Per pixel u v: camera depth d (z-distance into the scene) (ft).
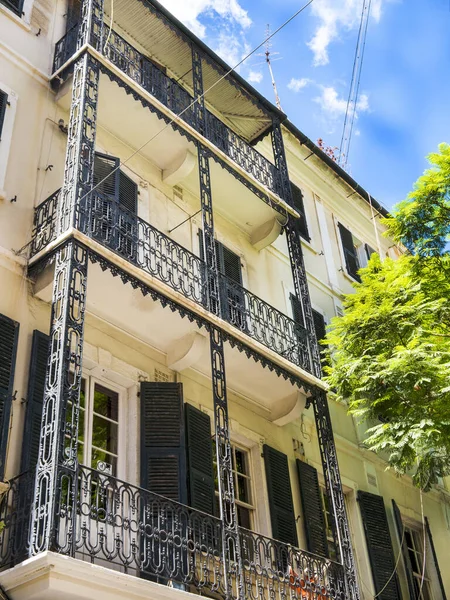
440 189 46.09
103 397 37.76
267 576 34.17
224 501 34.17
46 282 35.12
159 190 46.93
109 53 43.78
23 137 39.83
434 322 44.75
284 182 52.90
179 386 39.29
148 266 37.11
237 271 50.24
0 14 42.57
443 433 38.19
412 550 54.44
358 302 46.68
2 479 29.78
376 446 39.27
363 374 42.24
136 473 36.42
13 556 27.30
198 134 45.44
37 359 33.91
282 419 46.34
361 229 72.33
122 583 27.58
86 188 35.99
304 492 45.55
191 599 29.91
